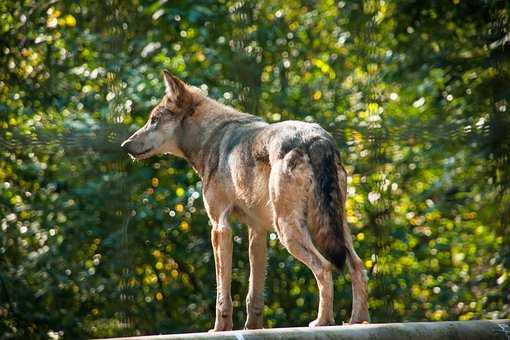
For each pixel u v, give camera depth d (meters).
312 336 7.57
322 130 8.54
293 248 8.25
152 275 15.20
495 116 13.79
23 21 15.17
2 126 13.42
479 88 14.64
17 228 14.73
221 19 15.99
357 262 8.39
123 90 14.34
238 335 7.37
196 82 15.12
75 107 15.04
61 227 14.71
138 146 10.09
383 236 14.08
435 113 15.15
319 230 8.21
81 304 14.68
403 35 16.09
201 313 15.07
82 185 14.46
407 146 14.86
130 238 13.80
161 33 16.12
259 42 16.16
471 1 15.30
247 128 9.33
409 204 15.98
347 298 14.66
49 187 14.83
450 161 15.18
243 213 9.28
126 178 13.37
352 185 14.88
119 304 13.58
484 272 15.50
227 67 15.23
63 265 14.67
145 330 14.52
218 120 9.77
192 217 15.09
